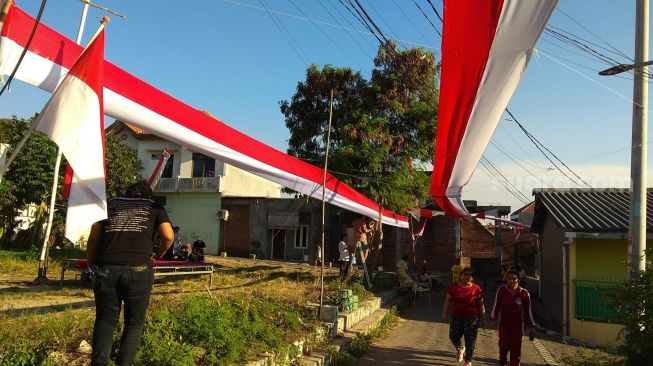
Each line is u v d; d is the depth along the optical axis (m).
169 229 4.25
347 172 18.36
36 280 12.59
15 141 22.31
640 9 8.94
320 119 19.59
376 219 16.80
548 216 18.45
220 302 7.68
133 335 4.01
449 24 5.28
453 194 7.96
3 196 21.02
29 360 4.43
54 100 3.97
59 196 22.20
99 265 3.91
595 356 8.62
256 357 6.07
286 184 9.91
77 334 5.40
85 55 4.08
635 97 9.02
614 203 15.51
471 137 6.33
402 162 19.06
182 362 4.88
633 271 8.70
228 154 7.26
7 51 4.13
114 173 27.22
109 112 5.25
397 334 11.46
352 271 17.47
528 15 5.01
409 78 18.25
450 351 9.76
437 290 22.92
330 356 7.75
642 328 6.36
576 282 12.91
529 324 7.88
